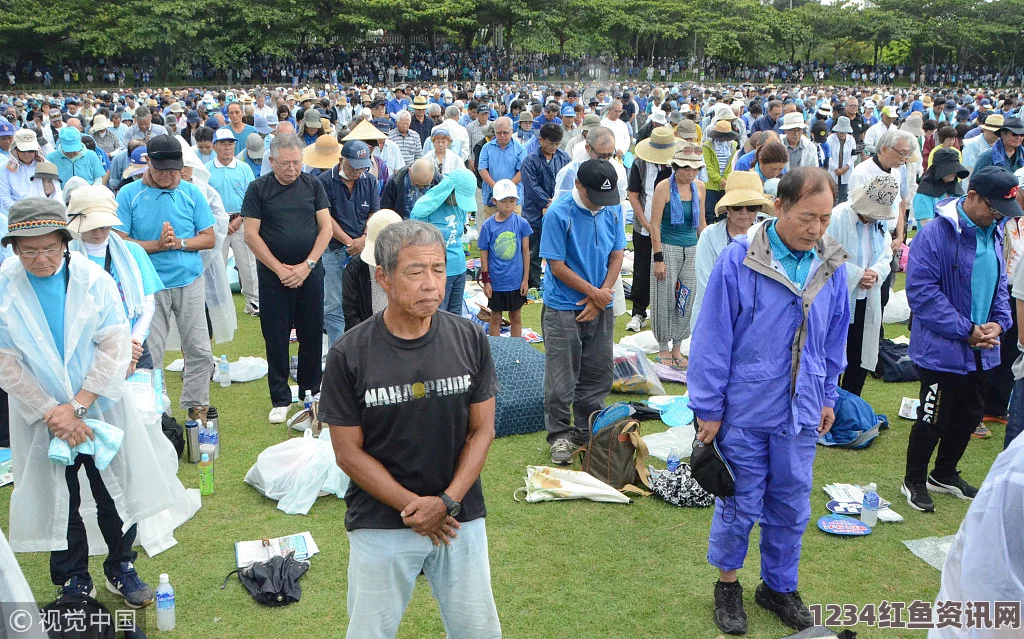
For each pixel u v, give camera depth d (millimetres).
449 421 3033
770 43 78125
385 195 7961
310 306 6664
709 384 3830
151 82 59844
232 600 4281
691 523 5070
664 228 7578
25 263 3693
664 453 5945
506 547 4770
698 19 76500
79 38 56625
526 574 4496
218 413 6809
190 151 7406
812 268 3760
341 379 2959
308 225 6496
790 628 4059
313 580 4461
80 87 57750
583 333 5918
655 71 73250
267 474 5395
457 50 72000
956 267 4969
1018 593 2062
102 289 3953
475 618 3213
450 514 3020
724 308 3805
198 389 6344
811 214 3570
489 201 11133
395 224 2945
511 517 5117
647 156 8289
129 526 4102
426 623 4062
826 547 4816
